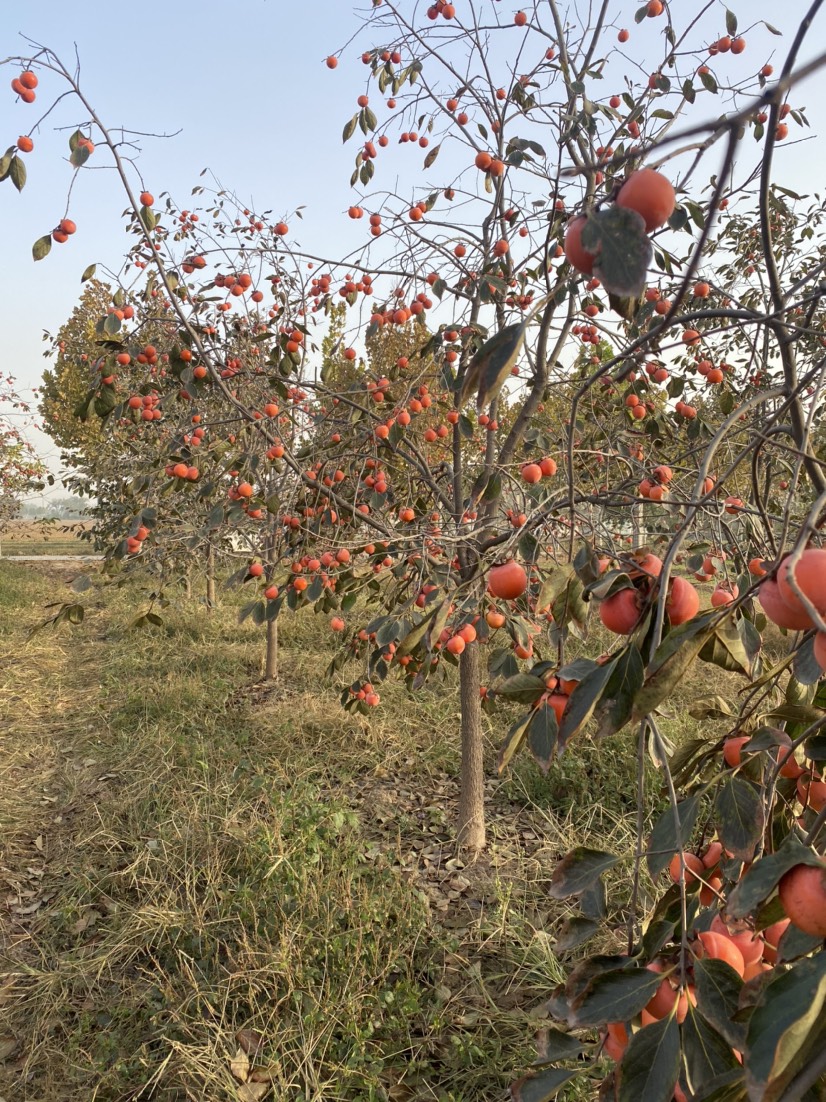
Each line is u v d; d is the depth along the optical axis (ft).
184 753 15.10
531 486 8.00
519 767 14.20
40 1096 7.57
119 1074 7.68
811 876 2.19
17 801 13.98
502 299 9.77
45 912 10.54
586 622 3.98
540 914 9.95
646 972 2.69
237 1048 7.64
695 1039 2.52
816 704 3.78
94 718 18.52
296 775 13.85
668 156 2.43
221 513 9.66
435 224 10.07
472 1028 8.14
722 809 3.07
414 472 12.36
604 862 3.21
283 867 10.19
